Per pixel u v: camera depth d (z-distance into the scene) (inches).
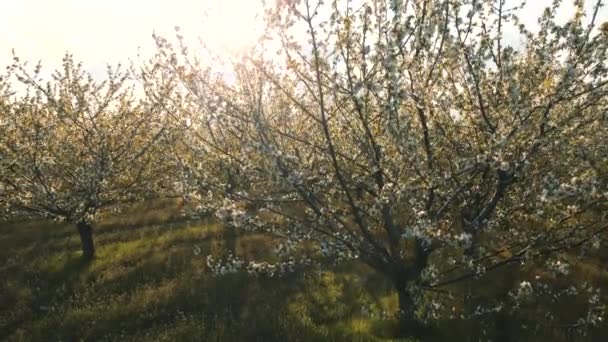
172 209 820.6
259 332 385.4
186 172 351.6
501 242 450.0
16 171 582.9
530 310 389.4
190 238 645.9
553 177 278.8
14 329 445.4
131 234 691.4
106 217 786.2
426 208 337.7
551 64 311.0
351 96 290.2
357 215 325.7
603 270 448.1
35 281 535.8
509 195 374.3
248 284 477.1
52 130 632.4
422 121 328.5
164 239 647.1
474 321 377.4
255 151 319.3
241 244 592.7
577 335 351.6
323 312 422.0
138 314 442.6
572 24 281.1
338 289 461.1
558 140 302.2
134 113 661.9
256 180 422.6
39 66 617.3
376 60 290.7
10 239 705.6
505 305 390.3
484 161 288.8
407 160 312.7
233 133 323.9
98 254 609.9
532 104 304.2
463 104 329.4
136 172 670.5
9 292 508.7
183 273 517.7
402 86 287.1
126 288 502.0
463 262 332.5
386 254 342.3
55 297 494.6
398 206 347.9
